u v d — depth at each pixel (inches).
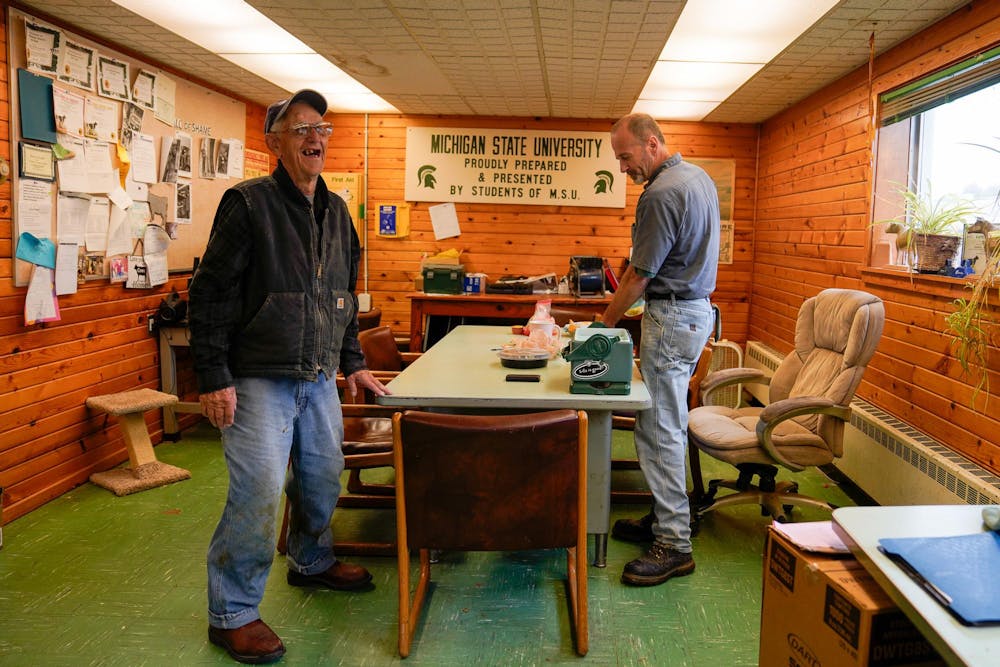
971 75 118.1
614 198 236.7
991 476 103.2
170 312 171.8
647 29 137.9
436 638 90.6
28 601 99.2
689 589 104.0
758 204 233.0
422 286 224.4
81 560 111.9
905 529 48.3
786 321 204.2
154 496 139.6
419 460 78.7
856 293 120.5
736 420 133.1
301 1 125.6
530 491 79.4
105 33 145.3
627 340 98.1
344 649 88.0
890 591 41.9
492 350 135.7
